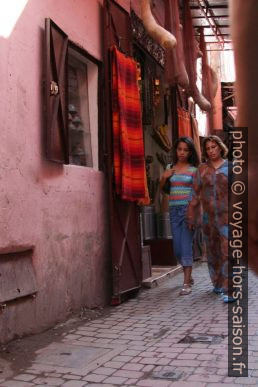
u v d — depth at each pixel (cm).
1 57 379
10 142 387
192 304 546
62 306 462
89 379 311
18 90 401
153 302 568
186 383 297
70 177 490
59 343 393
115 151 574
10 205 383
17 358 351
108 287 572
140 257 636
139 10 743
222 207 570
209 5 955
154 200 873
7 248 377
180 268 810
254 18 78
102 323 464
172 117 928
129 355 360
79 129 556
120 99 575
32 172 418
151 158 867
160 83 921
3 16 383
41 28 445
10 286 379
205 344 382
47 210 440
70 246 483
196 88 944
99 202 561
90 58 563
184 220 616
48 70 443
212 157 588
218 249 591
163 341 397
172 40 639
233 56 82
